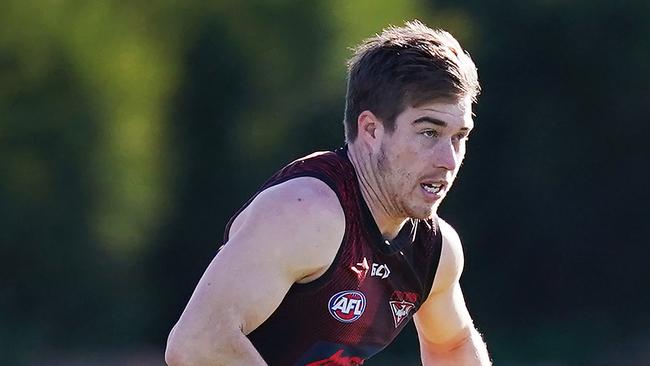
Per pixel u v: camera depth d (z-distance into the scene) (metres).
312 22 54.38
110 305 55.00
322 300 10.44
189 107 55.75
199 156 55.91
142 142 54.41
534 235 59.69
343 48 54.03
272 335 10.51
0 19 52.56
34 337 54.00
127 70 53.97
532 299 60.12
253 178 55.44
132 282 55.62
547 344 59.00
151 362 53.72
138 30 54.69
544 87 59.00
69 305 54.41
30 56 52.72
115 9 54.19
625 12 58.22
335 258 10.34
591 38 58.53
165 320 56.78
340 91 54.06
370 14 54.09
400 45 10.43
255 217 10.27
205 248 56.53
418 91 10.25
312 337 10.55
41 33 52.84
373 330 10.91
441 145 10.38
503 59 58.50
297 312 10.44
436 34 10.56
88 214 53.75
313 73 54.47
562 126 59.25
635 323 60.31
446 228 11.49
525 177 59.16
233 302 10.05
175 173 55.84
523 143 59.00
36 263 53.94
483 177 59.09
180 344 10.08
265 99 55.12
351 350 10.81
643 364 57.28
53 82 52.97
